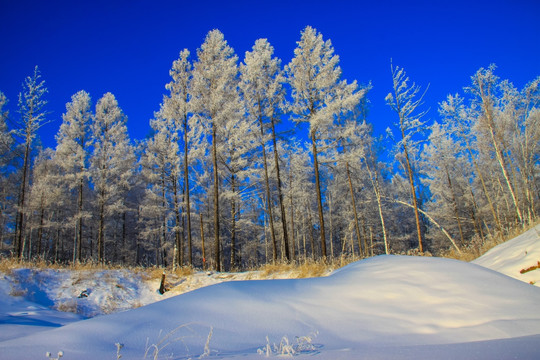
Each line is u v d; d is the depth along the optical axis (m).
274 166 19.84
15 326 4.35
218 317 3.23
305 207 27.81
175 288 9.98
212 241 25.64
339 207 28.12
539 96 15.77
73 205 27.44
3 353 2.22
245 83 18.55
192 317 3.22
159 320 3.13
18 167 26.92
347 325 3.04
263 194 23.08
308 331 2.93
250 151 19.09
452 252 11.48
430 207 28.80
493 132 16.08
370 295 3.74
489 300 3.29
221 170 20.14
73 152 20.89
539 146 16.39
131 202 27.20
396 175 26.59
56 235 26.88
